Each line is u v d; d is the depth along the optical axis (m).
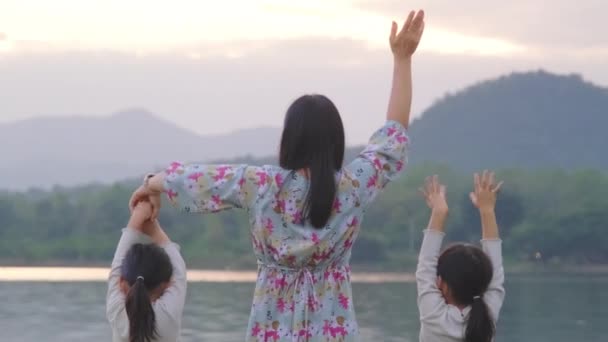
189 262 65.31
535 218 71.69
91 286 44.56
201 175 5.05
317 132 4.96
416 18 5.36
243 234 71.38
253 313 5.06
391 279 55.12
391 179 5.22
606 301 41.41
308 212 4.93
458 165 149.75
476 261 5.61
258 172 5.02
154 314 5.39
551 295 44.97
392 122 5.29
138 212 5.57
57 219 77.19
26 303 36.03
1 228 75.88
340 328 5.03
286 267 5.04
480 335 5.52
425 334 5.66
